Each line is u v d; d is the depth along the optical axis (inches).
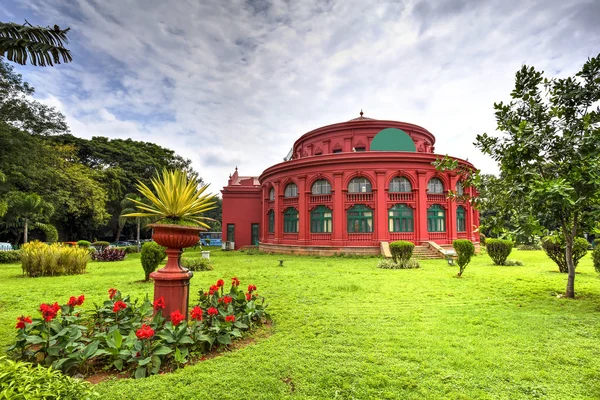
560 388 159.5
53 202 1155.3
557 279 474.3
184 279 234.8
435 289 406.6
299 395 153.4
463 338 227.6
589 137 301.7
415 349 206.8
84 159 1610.5
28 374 100.6
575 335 233.1
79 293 393.4
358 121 1117.7
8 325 260.8
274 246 1037.2
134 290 410.0
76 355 168.2
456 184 949.2
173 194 232.8
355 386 161.2
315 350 205.5
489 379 168.6
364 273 553.0
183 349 186.9
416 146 1148.5
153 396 149.3
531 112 360.2
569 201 276.8
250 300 266.1
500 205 386.3
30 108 1066.1
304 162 956.0
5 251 759.7
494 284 439.2
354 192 909.8
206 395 151.1
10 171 983.6
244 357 193.9
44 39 228.4
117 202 1590.8
